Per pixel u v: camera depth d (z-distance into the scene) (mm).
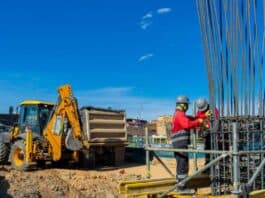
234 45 7430
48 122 20281
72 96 20125
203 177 8320
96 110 21547
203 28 7695
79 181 17312
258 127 7496
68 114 20000
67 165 21297
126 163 23797
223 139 7668
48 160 20047
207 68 7766
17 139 20875
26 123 21438
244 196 6578
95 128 21281
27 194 15008
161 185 8039
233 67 7496
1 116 26172
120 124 22812
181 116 8242
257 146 7484
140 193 7785
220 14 7496
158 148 8289
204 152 7352
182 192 7910
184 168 8219
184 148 8242
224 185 7695
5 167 20047
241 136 7512
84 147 20672
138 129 40531
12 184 15820
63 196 15742
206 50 7719
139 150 25453
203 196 7590
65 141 19969
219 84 7672
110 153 22641
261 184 7395
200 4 7684
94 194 16297
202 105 8258
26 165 19359
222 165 7723
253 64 7383
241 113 7508
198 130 8672
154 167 19453
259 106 7484
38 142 19891
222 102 7695
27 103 21594
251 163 7461
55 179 17250
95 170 20703
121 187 7855
